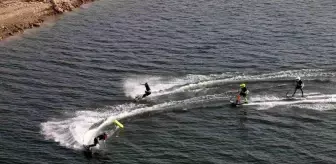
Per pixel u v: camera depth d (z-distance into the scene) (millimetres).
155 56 58125
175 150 39031
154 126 42344
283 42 62469
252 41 63031
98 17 75125
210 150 39000
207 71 53219
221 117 43812
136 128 41969
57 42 63688
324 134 41188
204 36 65312
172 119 43469
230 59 56719
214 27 69250
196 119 43500
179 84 49719
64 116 43750
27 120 43062
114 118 43031
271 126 42406
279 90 48250
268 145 39688
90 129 41500
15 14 73188
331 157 38062
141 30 68375
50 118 43406
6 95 47875
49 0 79188
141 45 62094
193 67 54469
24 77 52250
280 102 46000
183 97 47000
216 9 78938
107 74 53031
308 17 73562
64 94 48094
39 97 47469
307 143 39938
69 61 56906
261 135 41094
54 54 59250
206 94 47531
